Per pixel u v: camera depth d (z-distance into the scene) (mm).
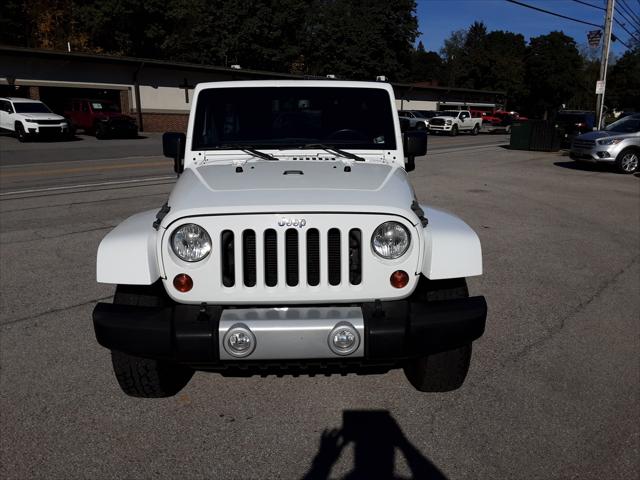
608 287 5582
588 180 14203
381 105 4109
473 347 4176
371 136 4039
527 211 9727
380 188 3129
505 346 4188
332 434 3084
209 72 35938
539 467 2801
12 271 5891
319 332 2723
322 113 4051
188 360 2768
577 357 4012
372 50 56188
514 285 5621
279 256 2787
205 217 2781
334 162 3795
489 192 11812
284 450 2943
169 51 49219
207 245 2801
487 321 4676
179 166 3961
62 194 10961
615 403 3389
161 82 34062
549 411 3301
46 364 3850
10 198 10461
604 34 22766
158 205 9750
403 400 3434
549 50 76312
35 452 2904
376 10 57031
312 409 3338
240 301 2828
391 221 2818
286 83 4074
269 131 4027
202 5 50219
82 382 3619
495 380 3672
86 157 19141
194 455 2896
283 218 2773
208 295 2822
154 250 2875
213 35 50906
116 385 3590
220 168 3641
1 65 27703
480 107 55062
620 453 2904
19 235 7469
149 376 3197
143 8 45875
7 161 17469
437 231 3014
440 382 3352
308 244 2846
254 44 50094
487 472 2766
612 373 3771
